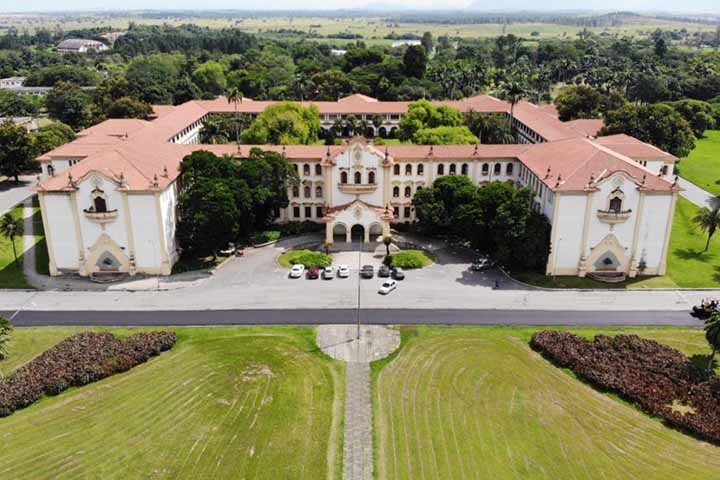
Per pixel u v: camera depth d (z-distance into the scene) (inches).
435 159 4252.0
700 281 3543.3
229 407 2429.9
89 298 3336.6
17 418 2358.5
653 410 2404.0
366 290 3427.7
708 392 2486.5
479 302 3294.8
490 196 3698.3
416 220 4392.2
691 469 2133.4
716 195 5064.0
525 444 2241.6
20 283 3503.9
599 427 2337.6
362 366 2719.0
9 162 5246.1
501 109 6624.0
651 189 3422.7
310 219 4429.1
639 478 2089.1
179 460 2142.0
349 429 2314.2
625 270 3607.3
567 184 3452.3
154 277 3595.0
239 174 3909.9
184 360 2751.0
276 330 3004.4
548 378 2640.3
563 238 3538.4
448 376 2645.2
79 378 2559.1
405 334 2972.4
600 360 2696.9
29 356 2760.8
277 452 2186.3
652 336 2952.8
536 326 3053.6
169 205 3676.2
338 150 4330.7
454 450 2206.0
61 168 4426.7
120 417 2365.9
